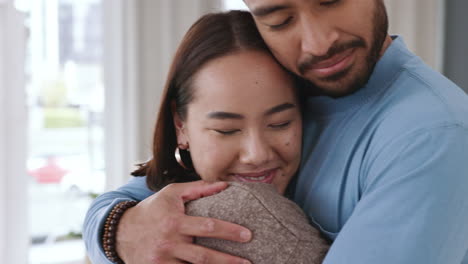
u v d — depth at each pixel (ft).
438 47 10.91
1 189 8.94
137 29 9.33
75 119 9.63
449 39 10.43
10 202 9.02
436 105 2.02
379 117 2.27
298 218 2.20
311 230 2.20
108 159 9.53
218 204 2.22
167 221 2.26
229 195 2.24
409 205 1.83
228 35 2.46
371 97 2.35
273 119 2.42
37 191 9.45
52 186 9.53
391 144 2.04
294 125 2.52
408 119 2.05
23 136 9.11
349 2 2.02
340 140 2.45
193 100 2.54
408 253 1.77
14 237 9.05
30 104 9.33
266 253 2.06
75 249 9.62
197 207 2.29
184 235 2.23
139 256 2.33
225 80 2.38
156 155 3.10
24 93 9.11
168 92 2.82
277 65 2.40
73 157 9.66
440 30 10.82
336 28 2.05
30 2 9.20
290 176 2.63
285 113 2.44
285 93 2.42
